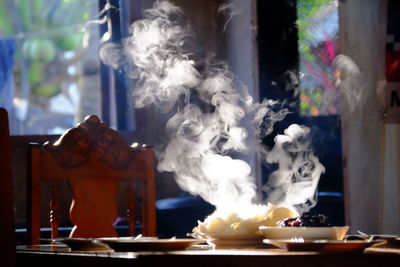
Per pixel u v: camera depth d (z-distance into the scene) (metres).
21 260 2.04
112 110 5.57
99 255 1.72
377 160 5.09
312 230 1.85
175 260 1.59
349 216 5.05
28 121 6.71
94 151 2.90
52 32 6.72
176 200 4.93
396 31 5.10
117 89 5.51
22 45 6.69
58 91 6.75
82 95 6.68
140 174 3.04
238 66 5.45
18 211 5.09
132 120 5.45
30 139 5.11
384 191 5.06
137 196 5.18
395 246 2.05
